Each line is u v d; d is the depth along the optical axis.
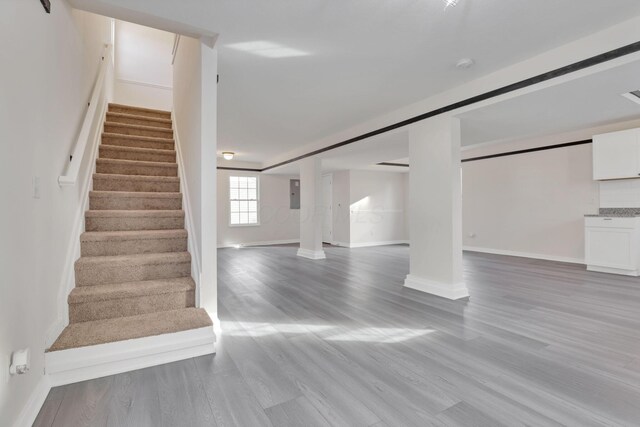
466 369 2.00
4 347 1.26
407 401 1.67
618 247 4.62
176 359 2.11
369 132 4.66
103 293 2.26
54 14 2.00
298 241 9.75
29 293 1.54
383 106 4.05
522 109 3.35
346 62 2.87
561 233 5.78
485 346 2.33
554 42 2.55
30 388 1.53
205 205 2.53
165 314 2.36
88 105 3.11
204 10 2.12
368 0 2.04
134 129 4.24
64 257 2.20
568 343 2.36
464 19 2.24
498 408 1.60
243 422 1.51
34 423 1.48
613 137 4.68
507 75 2.98
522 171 6.37
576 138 5.49
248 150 7.08
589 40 2.45
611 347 2.29
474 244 7.30
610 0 2.04
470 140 4.96
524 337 2.48
